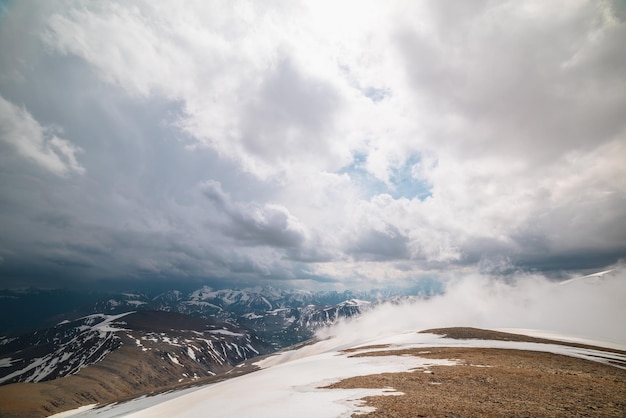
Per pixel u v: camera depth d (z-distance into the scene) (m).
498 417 14.40
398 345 56.06
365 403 17.80
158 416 22.56
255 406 19.70
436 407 16.30
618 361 36.47
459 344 52.09
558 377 24.62
